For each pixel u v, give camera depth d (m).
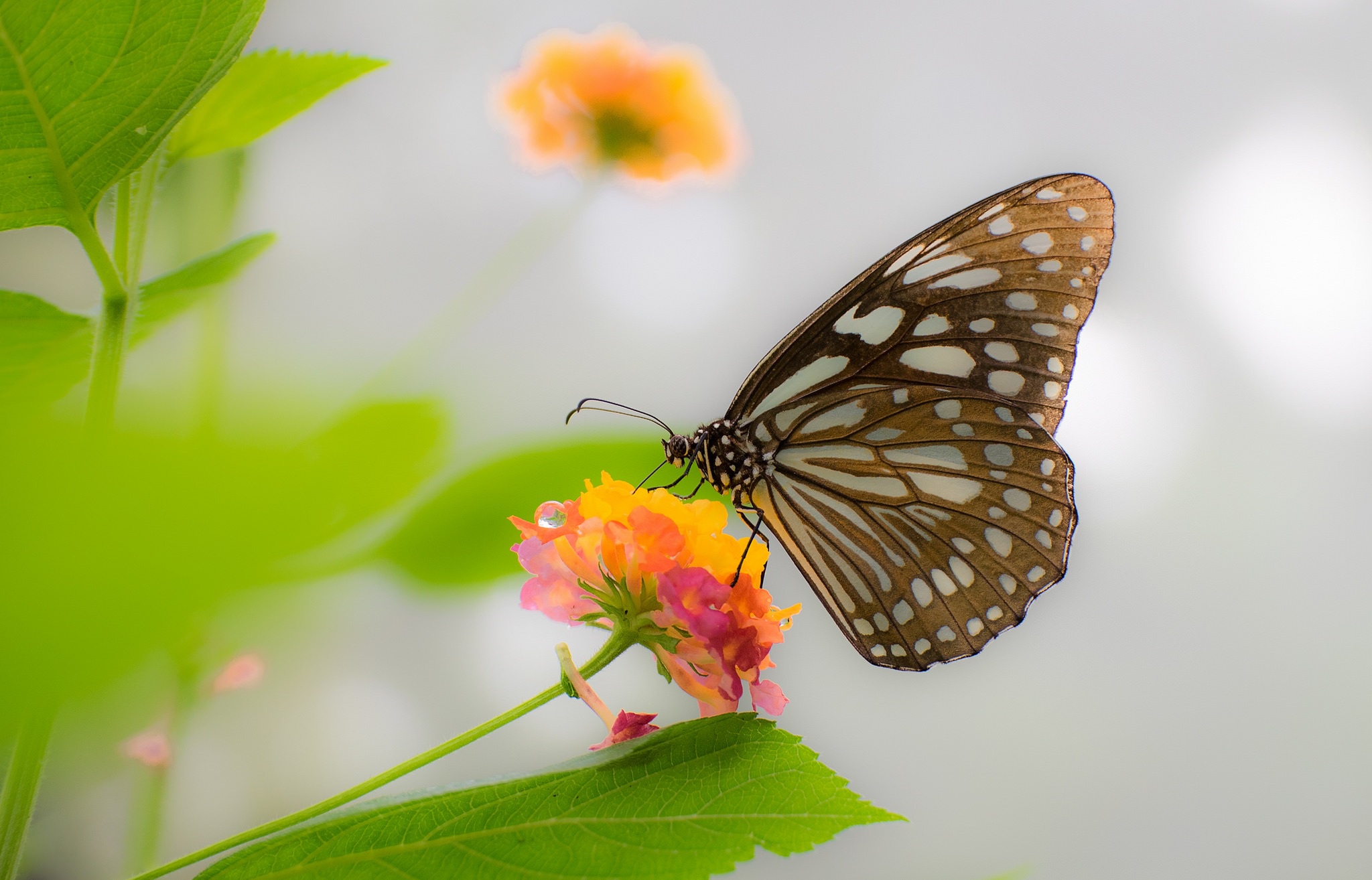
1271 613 0.69
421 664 0.56
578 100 0.49
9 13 0.24
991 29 0.74
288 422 0.06
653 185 0.50
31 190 0.31
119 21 0.26
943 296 0.46
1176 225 0.72
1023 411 0.46
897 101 0.75
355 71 0.42
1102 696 0.68
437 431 0.11
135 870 0.45
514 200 0.69
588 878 0.37
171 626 0.05
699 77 0.50
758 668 0.42
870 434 0.46
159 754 0.45
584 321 0.69
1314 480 0.70
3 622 0.05
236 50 0.29
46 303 0.41
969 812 0.66
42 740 0.34
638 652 0.61
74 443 0.05
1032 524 0.46
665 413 0.69
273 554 0.06
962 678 0.68
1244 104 0.73
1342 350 0.70
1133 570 0.70
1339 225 0.71
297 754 0.53
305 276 0.63
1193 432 0.71
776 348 0.46
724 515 0.42
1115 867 0.66
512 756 0.57
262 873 0.38
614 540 0.42
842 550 0.46
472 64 0.70
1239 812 0.66
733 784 0.41
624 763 0.41
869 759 0.66
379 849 0.39
